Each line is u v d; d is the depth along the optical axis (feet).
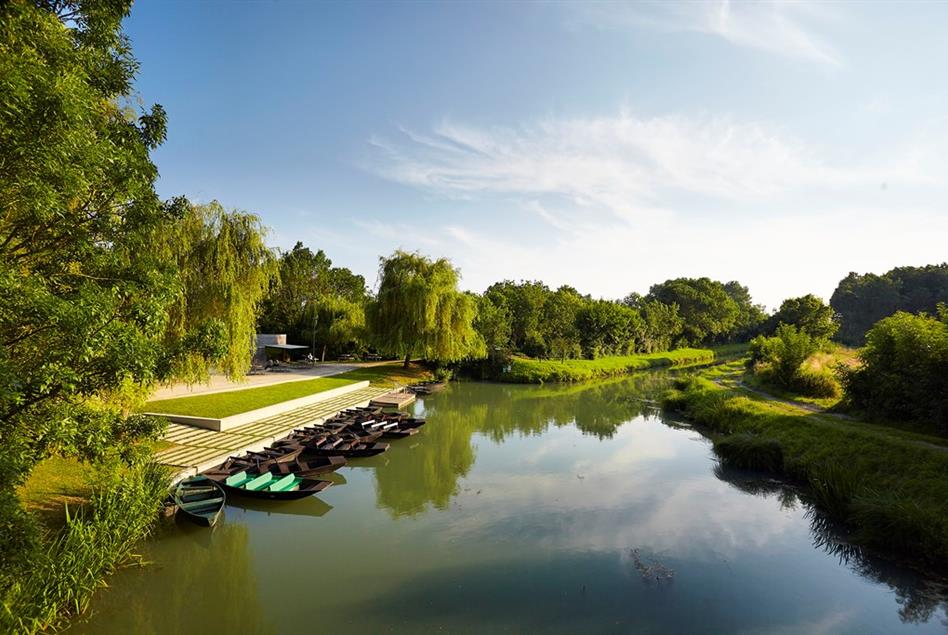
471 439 71.56
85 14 22.00
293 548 35.24
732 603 28.91
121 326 21.07
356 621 26.55
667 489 48.83
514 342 177.99
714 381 130.52
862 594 29.99
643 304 272.51
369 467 55.88
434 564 33.04
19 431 19.75
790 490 48.34
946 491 36.91
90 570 25.41
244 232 61.82
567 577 31.50
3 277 16.65
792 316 187.32
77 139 18.45
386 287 126.11
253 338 64.18
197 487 39.47
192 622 26.35
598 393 124.77
